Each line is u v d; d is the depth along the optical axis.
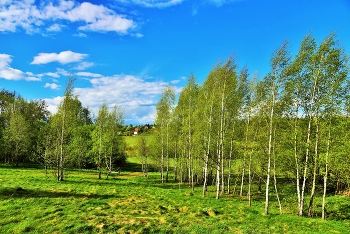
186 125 39.16
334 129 23.16
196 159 46.44
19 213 16.69
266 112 25.14
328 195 35.09
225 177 51.88
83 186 30.55
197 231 14.65
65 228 14.27
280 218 20.39
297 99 24.36
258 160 28.36
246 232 15.46
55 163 39.66
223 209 22.42
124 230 14.22
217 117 32.72
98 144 52.09
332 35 21.70
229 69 29.73
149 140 60.97
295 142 24.78
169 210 20.41
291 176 28.56
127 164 88.69
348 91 21.73
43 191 24.50
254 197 34.03
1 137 64.19
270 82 23.77
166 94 47.91
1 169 46.81
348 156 23.81
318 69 22.64
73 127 42.38
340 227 19.16
